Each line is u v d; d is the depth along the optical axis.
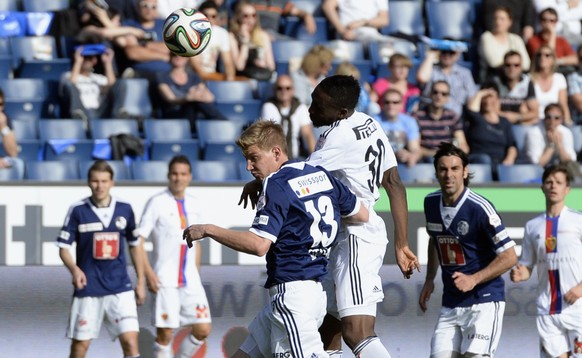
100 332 24.59
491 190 25.80
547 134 31.67
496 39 34.41
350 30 35.34
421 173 30.23
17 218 24.30
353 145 15.84
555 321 22.11
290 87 29.84
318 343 14.53
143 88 31.89
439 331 19.94
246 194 16.53
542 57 33.34
